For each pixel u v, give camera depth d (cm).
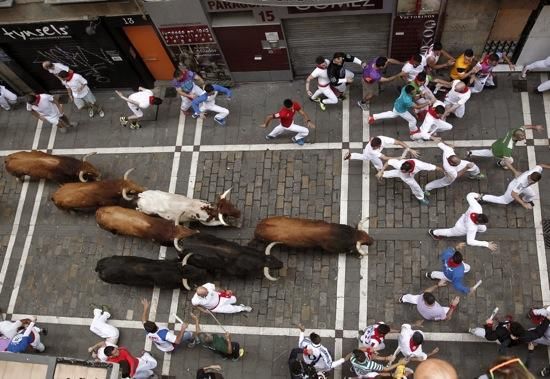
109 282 1334
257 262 1254
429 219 1355
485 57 1345
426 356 1105
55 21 1393
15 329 1302
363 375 1077
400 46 1459
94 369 855
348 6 1320
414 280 1300
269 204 1441
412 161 1216
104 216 1341
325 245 1259
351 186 1427
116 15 1384
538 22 1343
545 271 1263
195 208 1336
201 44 1476
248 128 1553
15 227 1524
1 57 1548
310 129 1517
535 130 1409
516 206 1330
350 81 1494
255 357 1277
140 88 1493
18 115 1694
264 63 1541
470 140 1430
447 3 1297
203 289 1177
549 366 1162
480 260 1294
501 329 1101
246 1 1230
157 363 1297
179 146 1559
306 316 1301
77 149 1605
